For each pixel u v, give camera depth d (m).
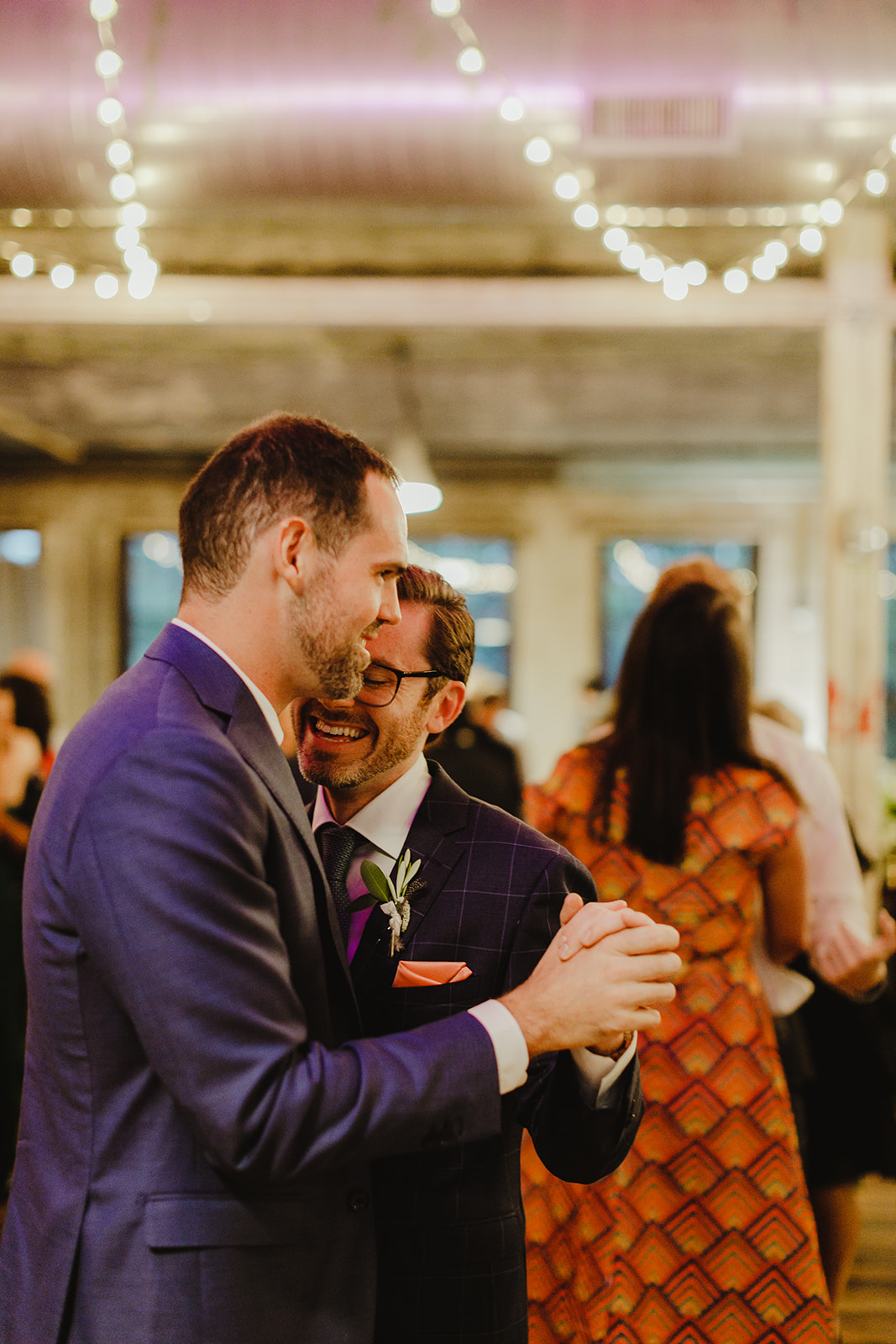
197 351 5.48
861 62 2.45
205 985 0.79
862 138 2.52
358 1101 0.81
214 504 0.93
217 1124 0.78
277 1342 0.86
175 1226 0.84
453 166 2.59
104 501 7.48
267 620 0.93
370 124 2.52
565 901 0.99
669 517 7.35
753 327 3.35
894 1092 2.04
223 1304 0.84
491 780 3.78
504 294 3.35
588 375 5.77
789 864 1.61
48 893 0.87
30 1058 0.94
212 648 0.93
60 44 2.52
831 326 3.28
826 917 1.83
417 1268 1.00
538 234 4.08
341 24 2.47
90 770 0.85
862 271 3.26
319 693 0.96
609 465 7.29
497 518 7.44
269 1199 0.86
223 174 2.62
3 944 2.73
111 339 5.29
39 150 2.57
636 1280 1.47
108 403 6.25
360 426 6.54
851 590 3.31
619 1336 1.45
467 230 4.07
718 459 7.16
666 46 2.47
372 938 1.05
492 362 5.61
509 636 7.55
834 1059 2.04
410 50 2.46
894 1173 2.03
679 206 2.71
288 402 6.20
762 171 2.58
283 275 4.48
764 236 3.84
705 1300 1.46
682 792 1.55
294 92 2.49
